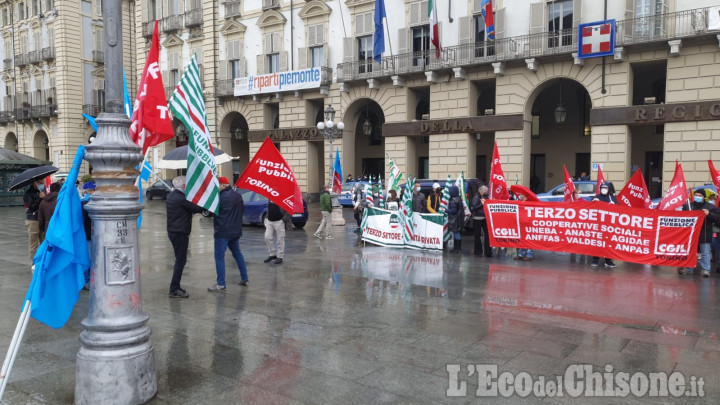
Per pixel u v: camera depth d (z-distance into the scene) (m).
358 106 30.03
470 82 25.25
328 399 4.41
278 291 8.44
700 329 6.47
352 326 6.51
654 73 24.66
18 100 48.91
